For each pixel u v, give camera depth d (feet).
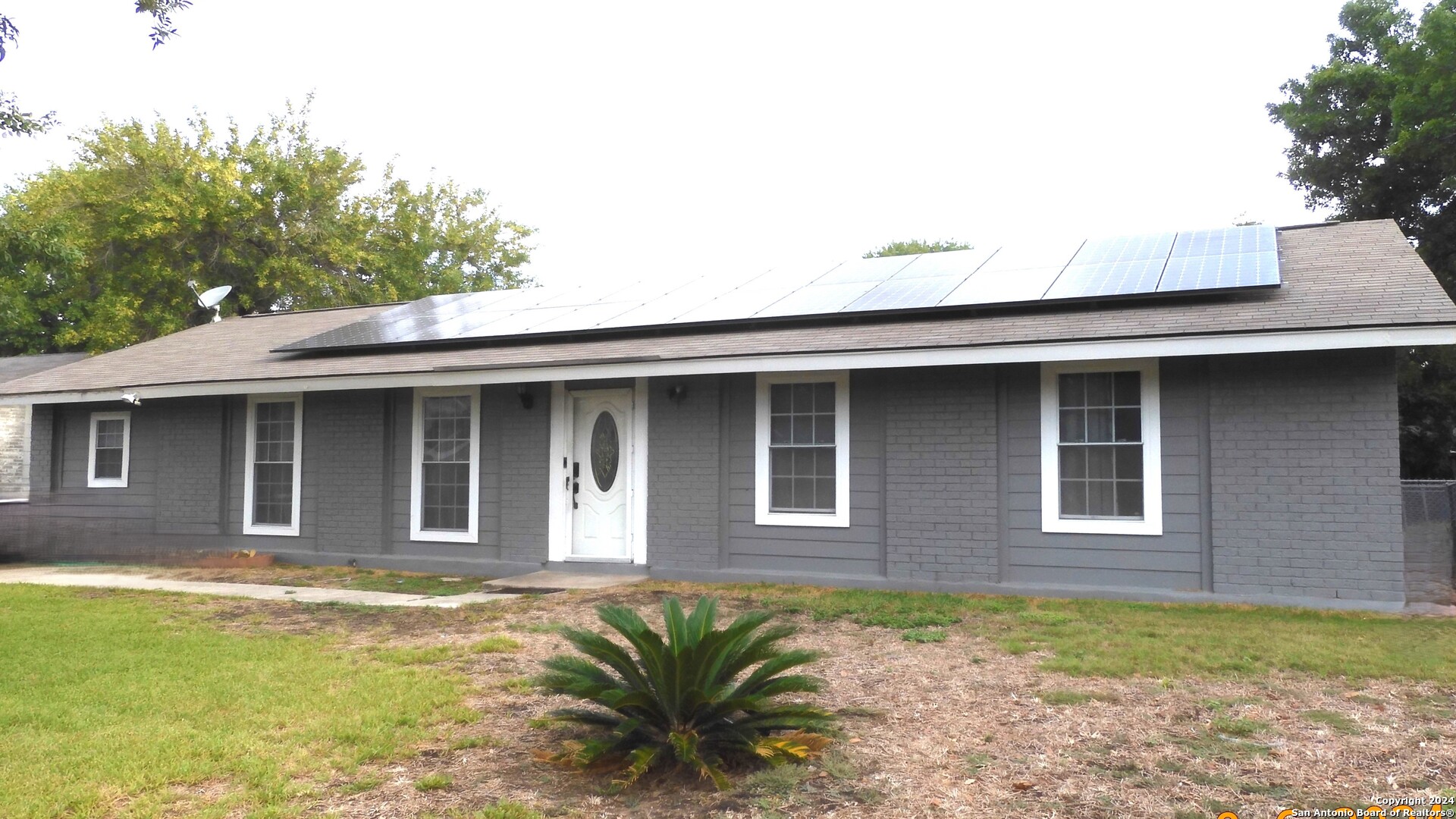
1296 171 81.97
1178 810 13.70
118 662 23.47
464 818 13.89
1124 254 36.70
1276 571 28.50
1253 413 28.89
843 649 24.38
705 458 36.01
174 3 28.35
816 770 15.53
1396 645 23.12
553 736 17.70
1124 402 30.86
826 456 34.73
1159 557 30.09
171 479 47.34
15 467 73.10
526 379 35.99
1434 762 15.31
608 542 38.45
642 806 14.39
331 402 43.78
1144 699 19.20
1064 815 13.65
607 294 46.68
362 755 16.48
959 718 18.31
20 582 38.55
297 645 25.44
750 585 34.30
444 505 41.60
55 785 15.05
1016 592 31.42
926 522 32.68
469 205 119.14
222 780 15.51
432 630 27.50
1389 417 27.40
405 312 50.72
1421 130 66.13
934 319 33.83
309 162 99.09
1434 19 67.46
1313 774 14.96
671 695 15.75
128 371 48.32
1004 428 32.04
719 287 43.93
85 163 96.43
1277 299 29.17
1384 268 30.76
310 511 44.01
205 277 92.32
